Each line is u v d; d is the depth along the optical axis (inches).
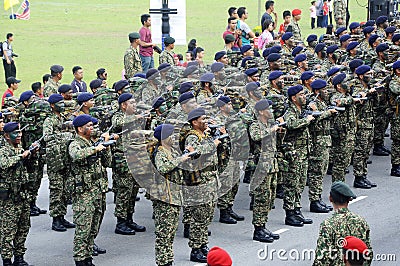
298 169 573.0
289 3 1859.0
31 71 1219.2
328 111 590.6
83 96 574.6
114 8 1924.2
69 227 593.6
